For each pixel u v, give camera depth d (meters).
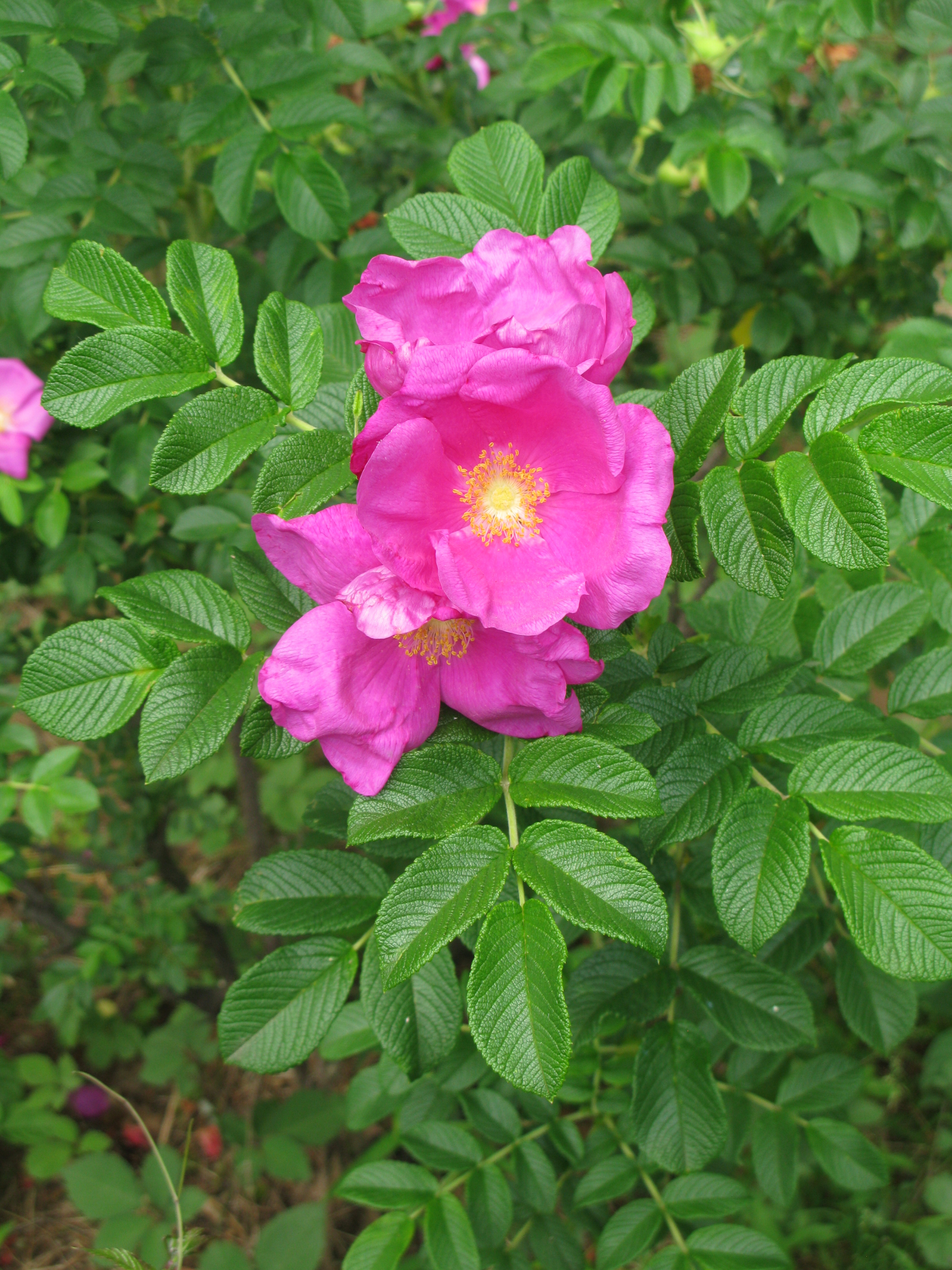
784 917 0.30
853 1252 0.75
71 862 0.80
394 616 0.26
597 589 0.27
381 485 0.26
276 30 0.48
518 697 0.29
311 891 0.35
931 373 0.29
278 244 0.54
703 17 0.59
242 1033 0.33
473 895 0.28
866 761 0.31
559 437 0.27
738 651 0.37
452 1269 0.40
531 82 0.51
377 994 0.33
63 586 0.65
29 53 0.43
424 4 0.74
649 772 0.34
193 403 0.31
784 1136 0.48
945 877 0.29
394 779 0.30
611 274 0.28
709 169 0.51
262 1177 0.85
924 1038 0.84
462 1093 0.48
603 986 0.38
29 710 0.31
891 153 0.53
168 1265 0.41
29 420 0.55
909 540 0.43
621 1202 0.68
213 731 0.31
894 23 0.67
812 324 0.65
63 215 0.52
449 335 0.28
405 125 0.67
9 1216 0.83
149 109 0.54
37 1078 0.85
